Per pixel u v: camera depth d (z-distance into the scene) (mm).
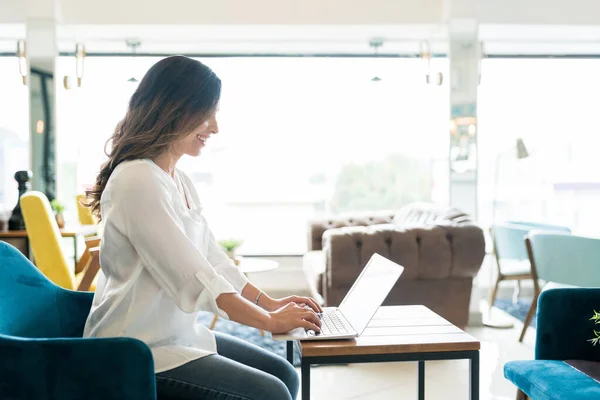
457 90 5121
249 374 1392
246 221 6285
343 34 5566
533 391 1771
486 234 5785
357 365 3559
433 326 1638
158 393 1388
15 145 6199
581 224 6352
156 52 6129
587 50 6211
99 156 6133
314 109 6262
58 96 5281
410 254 3719
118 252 1432
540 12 5219
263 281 6086
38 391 1310
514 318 4766
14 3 5102
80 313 1803
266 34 5535
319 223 5527
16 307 1646
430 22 5234
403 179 6328
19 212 4422
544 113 6289
